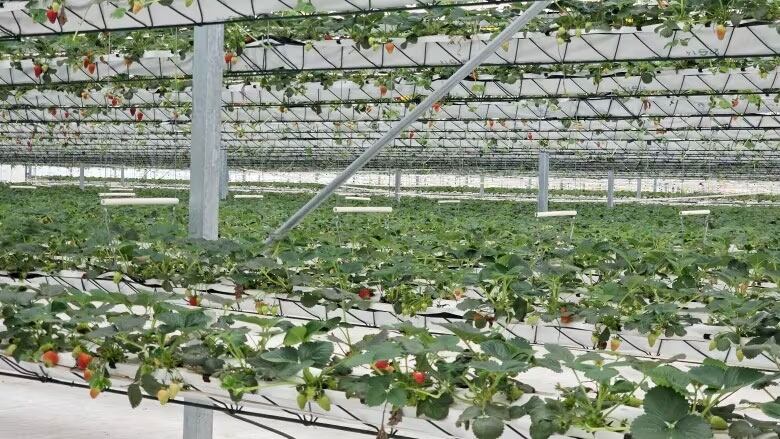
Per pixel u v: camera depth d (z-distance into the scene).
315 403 5.69
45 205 23.75
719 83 16.86
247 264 9.11
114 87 19.38
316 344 5.35
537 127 27.33
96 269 10.98
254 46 14.53
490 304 8.13
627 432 4.88
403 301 9.32
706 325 8.26
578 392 5.34
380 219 20.20
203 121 8.96
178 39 14.98
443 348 5.04
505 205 37.38
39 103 25.41
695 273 9.73
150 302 6.30
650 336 7.88
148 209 20.97
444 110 23.41
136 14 9.48
